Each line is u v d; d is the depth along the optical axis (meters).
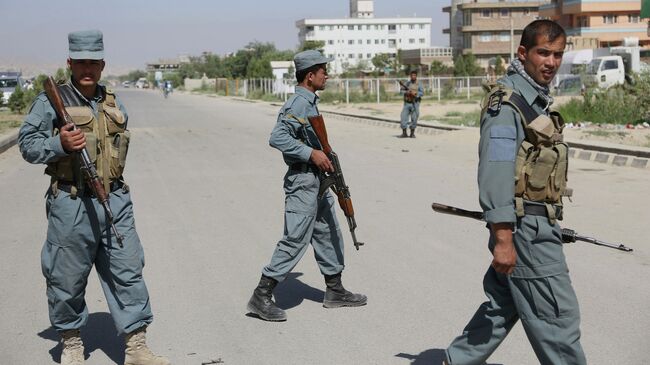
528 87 3.62
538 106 3.63
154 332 5.48
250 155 16.56
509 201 3.50
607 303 5.86
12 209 10.59
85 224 4.45
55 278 4.52
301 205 5.61
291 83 55.44
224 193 11.45
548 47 3.57
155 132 24.12
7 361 4.97
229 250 7.89
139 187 12.20
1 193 12.15
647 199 10.23
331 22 170.75
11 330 5.59
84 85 4.41
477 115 27.42
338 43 171.62
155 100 61.41
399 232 8.56
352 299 5.99
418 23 173.25
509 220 3.49
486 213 3.54
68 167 4.40
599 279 6.51
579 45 53.81
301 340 5.27
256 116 33.50
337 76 78.94
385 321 5.61
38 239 8.61
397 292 6.31
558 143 3.60
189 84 117.50
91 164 4.30
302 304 6.09
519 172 3.57
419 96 20.69
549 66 3.59
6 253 7.95
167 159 16.14
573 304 3.62
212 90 95.12
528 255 3.61
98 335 5.42
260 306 5.70
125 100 62.25
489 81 3.74
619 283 6.38
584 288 6.26
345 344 5.17
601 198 10.38
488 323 3.87
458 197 10.71
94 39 4.39
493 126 3.55
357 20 171.75
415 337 5.26
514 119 3.56
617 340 5.07
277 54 96.56
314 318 5.73
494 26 95.62
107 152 4.43
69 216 4.42
